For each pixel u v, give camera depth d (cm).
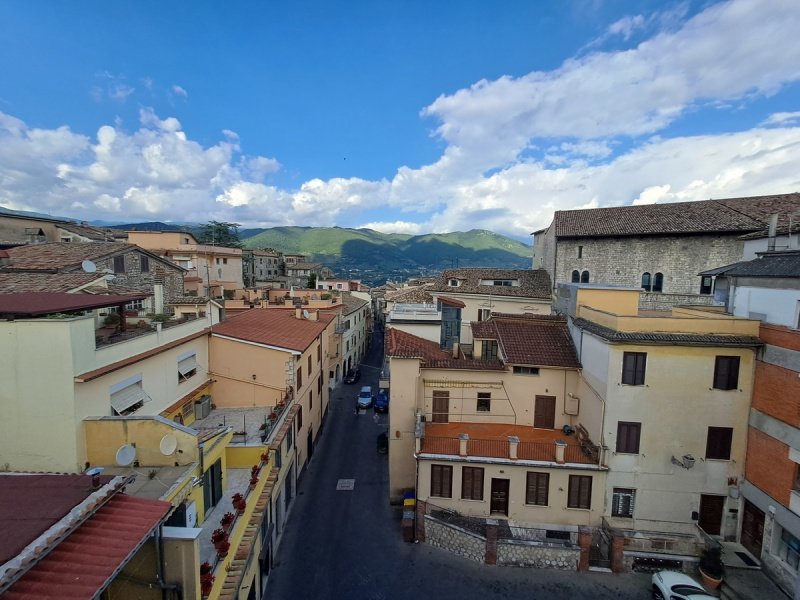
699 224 3472
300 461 2612
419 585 1811
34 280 1864
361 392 4256
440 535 2047
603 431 1977
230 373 2275
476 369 2359
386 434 3153
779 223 2886
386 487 2597
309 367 2864
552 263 4119
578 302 2461
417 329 2883
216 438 1480
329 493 2519
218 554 1130
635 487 1977
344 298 6088
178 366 1941
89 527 734
